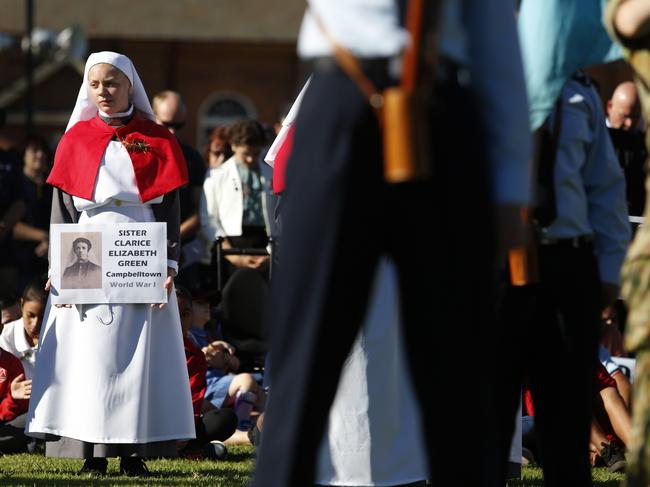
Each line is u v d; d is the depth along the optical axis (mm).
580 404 9109
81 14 70625
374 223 5551
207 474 13594
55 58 64438
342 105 5523
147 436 13555
